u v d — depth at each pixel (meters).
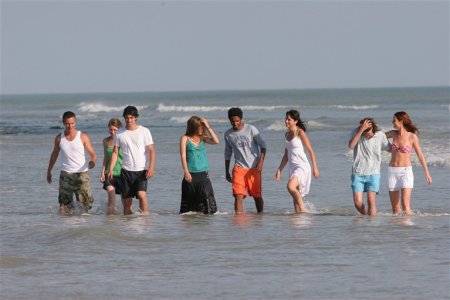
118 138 34.47
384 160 59.59
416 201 39.50
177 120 165.88
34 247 26.31
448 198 40.31
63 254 25.06
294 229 29.52
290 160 34.81
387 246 25.72
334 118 149.88
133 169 34.56
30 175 54.81
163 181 49.97
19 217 34.44
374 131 33.34
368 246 25.80
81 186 35.75
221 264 23.34
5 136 108.19
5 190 46.59
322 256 24.31
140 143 34.50
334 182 48.06
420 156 33.69
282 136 101.19
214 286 20.64
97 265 23.39
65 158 35.69
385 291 19.81
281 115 179.50
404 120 33.53
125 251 25.50
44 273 22.36
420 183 46.38
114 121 35.62
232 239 27.50
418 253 24.42
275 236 27.98
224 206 38.88
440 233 27.91
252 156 34.59
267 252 25.09
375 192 33.47
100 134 114.69
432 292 19.59
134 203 40.47
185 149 34.53
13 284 21.06
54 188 47.31
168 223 31.47
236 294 19.77
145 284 20.94
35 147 85.38
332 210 36.94
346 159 63.72
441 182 46.59
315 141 89.00
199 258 24.27
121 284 20.94
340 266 22.80
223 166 58.53
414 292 19.64
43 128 131.25
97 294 19.92
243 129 34.50
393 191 33.91
